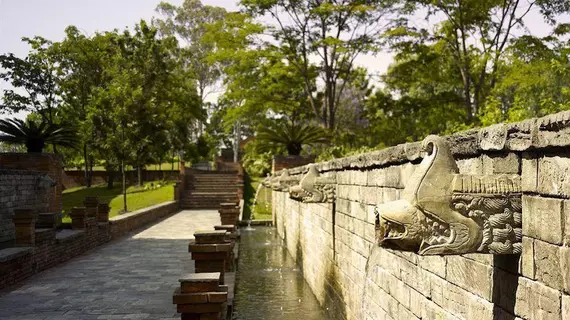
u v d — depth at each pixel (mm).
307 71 30547
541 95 20719
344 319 8172
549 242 2881
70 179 45281
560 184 2791
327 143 26906
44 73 35781
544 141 2842
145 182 44219
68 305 8633
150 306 8555
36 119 38625
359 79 32094
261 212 28938
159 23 57969
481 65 23219
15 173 17156
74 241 14242
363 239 7062
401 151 5113
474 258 3826
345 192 8250
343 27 27234
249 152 41781
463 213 3109
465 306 3979
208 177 39000
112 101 28688
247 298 10906
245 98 30203
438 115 28078
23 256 10938
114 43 35312
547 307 2900
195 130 60375
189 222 24797
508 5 23000
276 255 16891
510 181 3156
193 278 5617
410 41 26703
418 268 4984
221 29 28234
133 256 14258
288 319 9273
